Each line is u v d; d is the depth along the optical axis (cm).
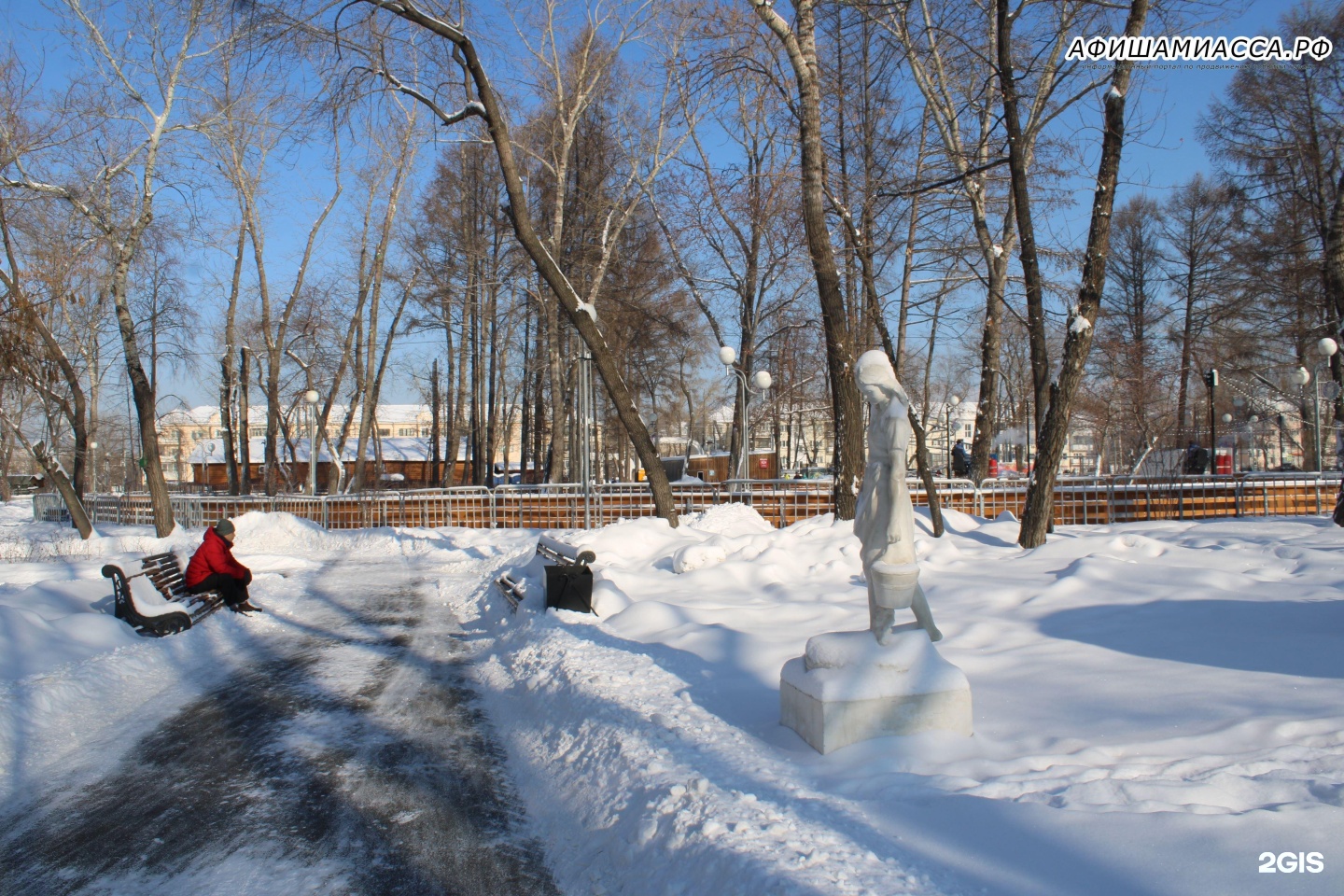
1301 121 2438
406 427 8312
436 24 1339
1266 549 1031
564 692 632
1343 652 575
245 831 453
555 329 2708
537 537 1902
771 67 1499
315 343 3559
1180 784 354
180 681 771
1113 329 3256
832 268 1348
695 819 375
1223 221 3127
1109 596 813
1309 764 379
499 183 3003
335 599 1279
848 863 310
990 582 928
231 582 1108
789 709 489
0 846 441
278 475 5253
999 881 290
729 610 854
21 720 600
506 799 493
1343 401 2033
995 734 460
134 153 2031
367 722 645
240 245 3083
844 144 1661
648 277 2950
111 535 2247
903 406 472
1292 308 2739
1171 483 1800
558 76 1975
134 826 462
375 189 3003
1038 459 1195
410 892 382
